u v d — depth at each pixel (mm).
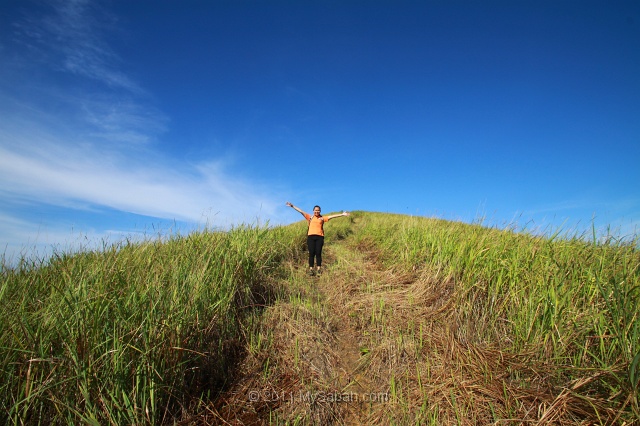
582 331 3203
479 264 4914
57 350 2736
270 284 6062
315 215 8281
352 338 4590
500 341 3645
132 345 2908
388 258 7613
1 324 2725
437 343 3947
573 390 2764
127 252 5035
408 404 3152
